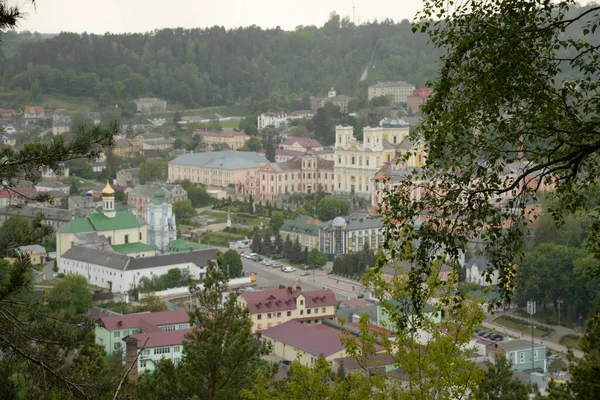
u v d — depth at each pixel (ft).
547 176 196.95
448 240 190.90
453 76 192.03
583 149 181.37
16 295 210.18
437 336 270.46
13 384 188.24
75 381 213.05
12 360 208.33
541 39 187.42
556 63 189.37
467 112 188.03
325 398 289.53
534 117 189.67
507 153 195.93
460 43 186.19
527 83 187.62
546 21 186.19
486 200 192.75
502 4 185.06
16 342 211.82
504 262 193.88
